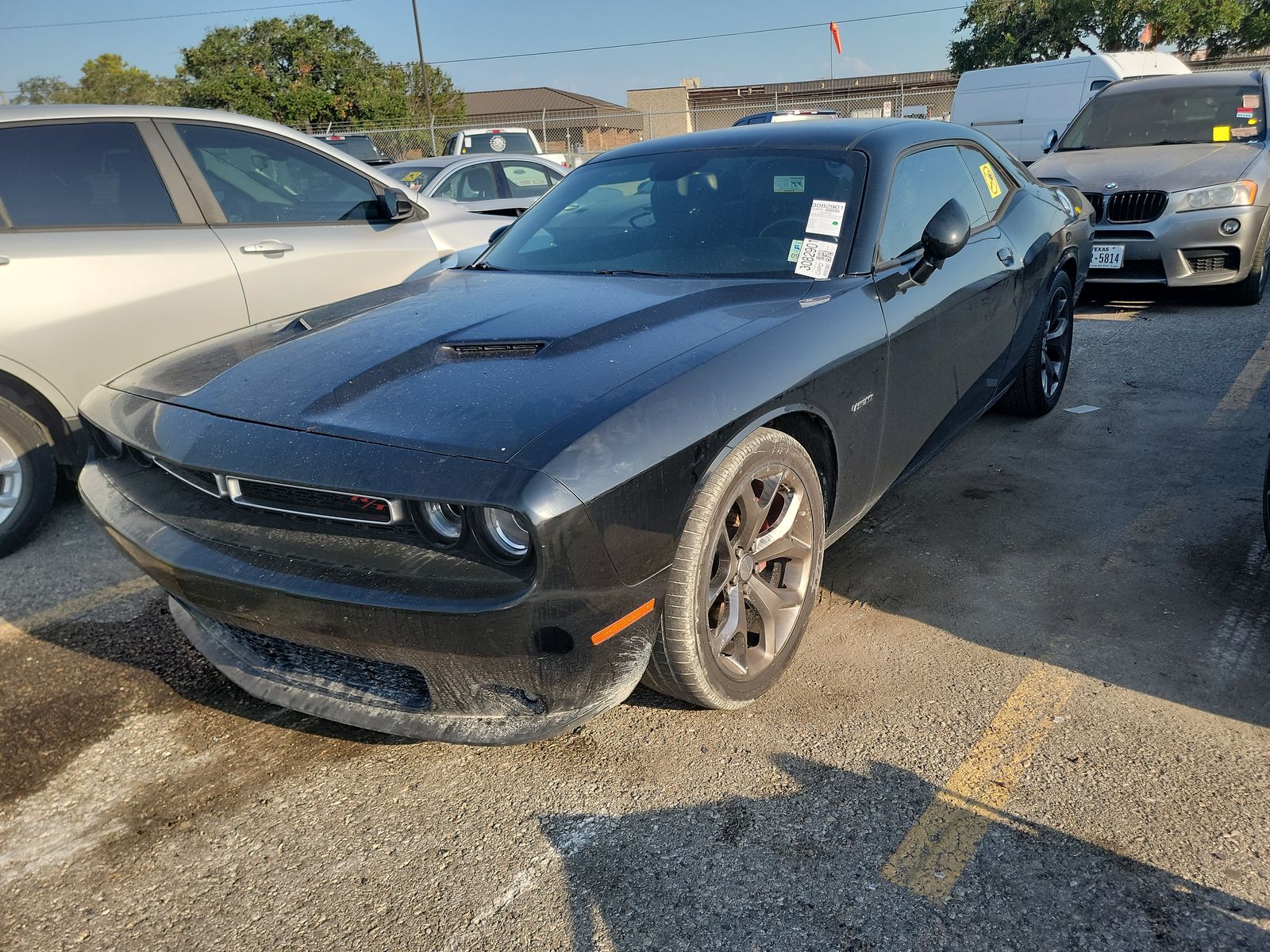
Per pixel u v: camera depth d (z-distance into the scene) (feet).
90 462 8.82
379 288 14.92
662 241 10.00
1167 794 6.78
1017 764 7.20
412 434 6.35
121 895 6.43
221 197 13.61
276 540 6.70
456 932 5.96
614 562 6.17
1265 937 5.57
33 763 7.89
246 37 106.22
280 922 6.12
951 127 12.47
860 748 7.50
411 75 127.75
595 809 7.00
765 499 7.64
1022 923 5.77
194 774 7.68
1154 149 23.99
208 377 8.00
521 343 7.54
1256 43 90.38
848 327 8.41
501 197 30.81
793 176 10.18
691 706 8.15
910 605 9.71
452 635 6.06
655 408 6.51
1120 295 24.79
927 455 10.78
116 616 10.39
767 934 5.80
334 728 8.23
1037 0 97.30
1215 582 9.72
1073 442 14.10
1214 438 13.82
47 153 12.28
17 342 11.62
